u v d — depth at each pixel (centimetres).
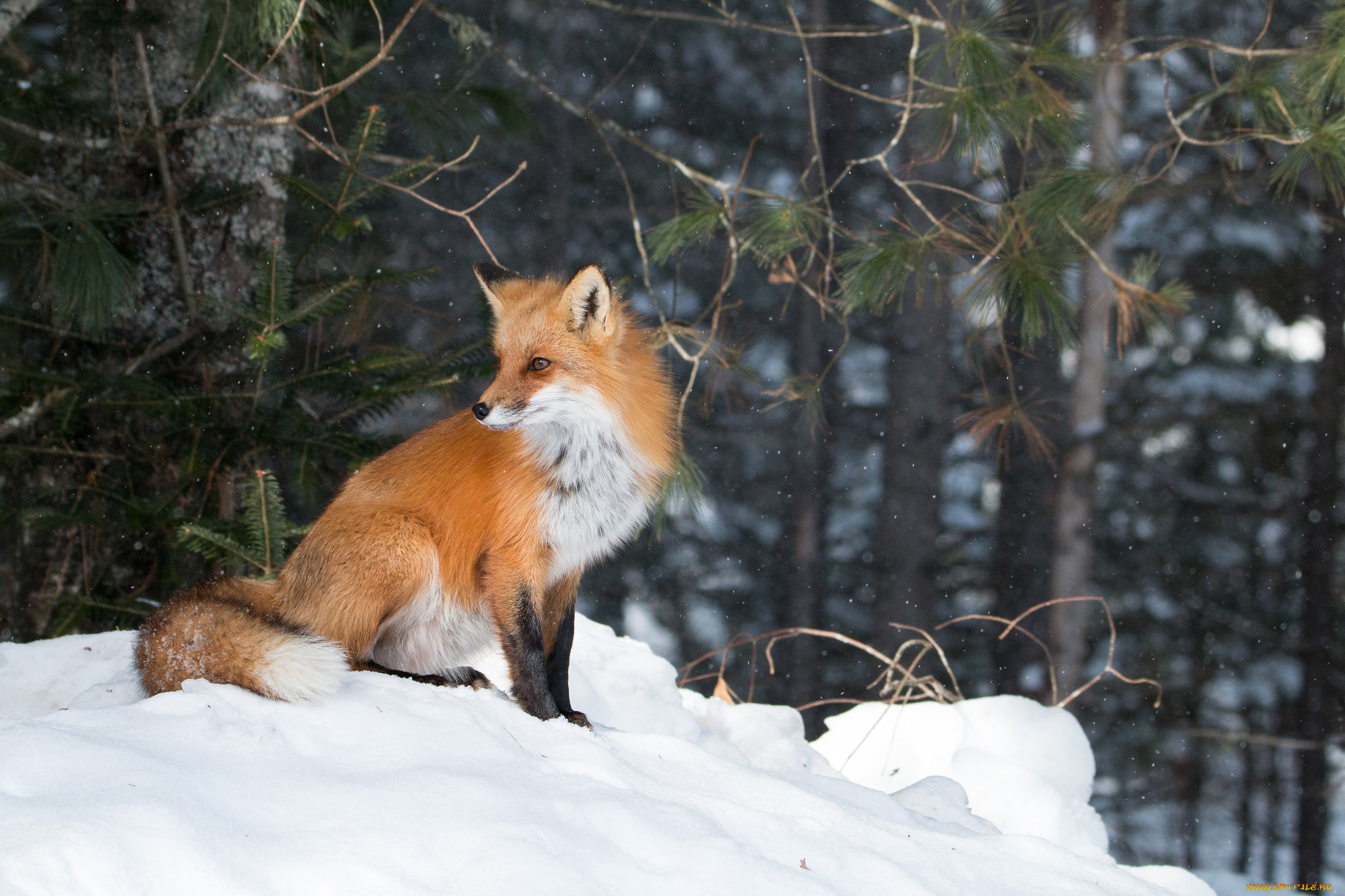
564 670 711
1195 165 2397
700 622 2903
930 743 1011
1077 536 2352
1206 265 2606
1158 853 2653
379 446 1011
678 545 2950
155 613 616
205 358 1101
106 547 1091
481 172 2497
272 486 879
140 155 1116
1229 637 2700
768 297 2797
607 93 2800
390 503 662
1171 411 2686
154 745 450
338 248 1573
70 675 761
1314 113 936
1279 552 2773
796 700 2747
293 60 1165
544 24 2678
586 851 415
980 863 514
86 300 947
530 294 722
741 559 2942
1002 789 945
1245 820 2702
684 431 1056
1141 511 2723
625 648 944
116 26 1094
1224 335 2708
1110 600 2680
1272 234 2567
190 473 945
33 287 1103
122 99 1126
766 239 1020
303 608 653
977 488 2950
